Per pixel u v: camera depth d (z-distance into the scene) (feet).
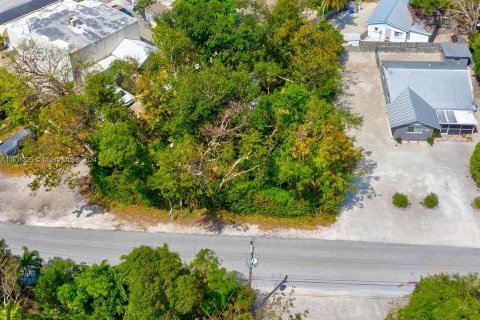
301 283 184.55
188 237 200.85
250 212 206.59
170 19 258.16
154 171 203.92
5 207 214.48
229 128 214.28
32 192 219.61
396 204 208.13
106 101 209.77
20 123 252.42
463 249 193.57
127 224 206.59
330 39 248.93
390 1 311.88
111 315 166.09
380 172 222.07
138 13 326.85
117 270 168.45
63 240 201.16
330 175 191.52
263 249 195.62
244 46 242.99
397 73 252.21
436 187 215.51
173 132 219.82
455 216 204.64
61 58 251.19
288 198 201.16
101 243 199.72
